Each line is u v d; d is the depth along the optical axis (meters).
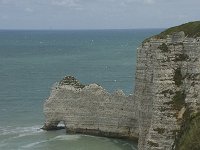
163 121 59.38
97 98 84.12
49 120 88.06
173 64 61.56
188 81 60.09
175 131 58.22
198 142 52.91
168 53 61.91
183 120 58.31
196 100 58.81
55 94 87.44
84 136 84.06
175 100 60.06
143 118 68.50
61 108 87.12
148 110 67.38
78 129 85.75
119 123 82.12
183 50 61.72
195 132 54.25
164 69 61.47
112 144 78.62
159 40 63.44
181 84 60.78
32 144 78.31
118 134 82.19
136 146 77.06
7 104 116.06
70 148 76.06
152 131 59.81
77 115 85.81
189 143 53.66
